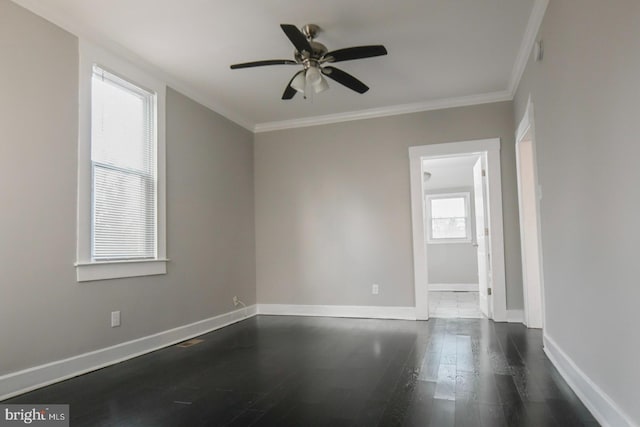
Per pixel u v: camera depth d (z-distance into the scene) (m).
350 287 4.90
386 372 2.75
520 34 3.14
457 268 7.71
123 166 3.31
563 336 2.60
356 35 3.12
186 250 3.98
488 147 4.45
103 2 2.63
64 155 2.79
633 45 1.50
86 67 2.96
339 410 2.15
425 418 2.03
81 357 2.84
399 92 4.32
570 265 2.39
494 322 4.36
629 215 1.59
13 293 2.45
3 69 2.45
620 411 1.72
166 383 2.62
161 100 3.72
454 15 2.86
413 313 4.64
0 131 2.43
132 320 3.29
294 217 5.17
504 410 2.10
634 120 1.52
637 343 1.56
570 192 2.33
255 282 5.25
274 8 2.72
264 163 5.33
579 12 2.06
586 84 2.00
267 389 2.48
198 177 4.21
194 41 3.16
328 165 5.06
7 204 2.44
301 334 4.00
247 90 4.16
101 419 2.09
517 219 4.35
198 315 4.09
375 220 4.84
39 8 2.64
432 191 8.02
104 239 3.11
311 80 2.92
